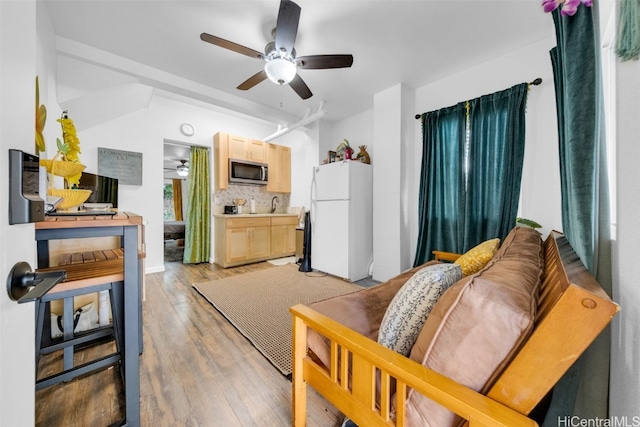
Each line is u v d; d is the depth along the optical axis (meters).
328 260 3.33
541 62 2.16
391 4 1.75
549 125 2.12
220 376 1.42
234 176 4.15
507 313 0.54
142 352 1.63
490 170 2.37
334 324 0.87
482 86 2.50
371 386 0.73
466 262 1.35
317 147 4.13
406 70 2.63
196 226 4.16
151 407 1.19
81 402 1.22
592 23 0.77
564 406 0.67
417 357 0.68
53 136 2.01
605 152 0.78
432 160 2.77
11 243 0.42
